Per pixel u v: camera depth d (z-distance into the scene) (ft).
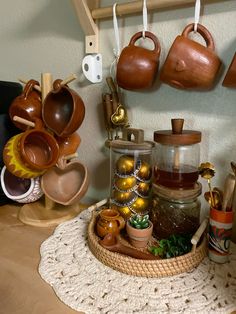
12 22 3.06
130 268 1.75
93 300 1.56
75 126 2.26
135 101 2.41
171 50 1.84
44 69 2.94
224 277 1.75
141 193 2.18
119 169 2.18
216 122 2.09
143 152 2.07
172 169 2.04
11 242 2.14
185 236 2.00
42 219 2.41
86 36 2.51
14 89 2.87
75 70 2.72
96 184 2.82
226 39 1.96
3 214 2.61
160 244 1.95
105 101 2.37
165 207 2.06
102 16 2.33
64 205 2.61
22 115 2.38
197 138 1.90
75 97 2.21
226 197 1.83
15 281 1.72
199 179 2.26
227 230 1.85
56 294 1.61
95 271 1.80
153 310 1.49
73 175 2.56
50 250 1.99
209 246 1.92
